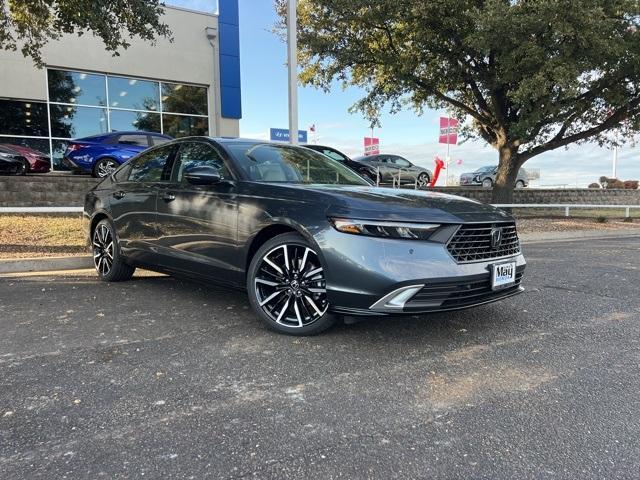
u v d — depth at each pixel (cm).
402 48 1678
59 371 329
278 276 397
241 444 244
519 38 1263
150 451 237
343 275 351
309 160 510
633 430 260
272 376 323
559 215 1806
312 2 1516
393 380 319
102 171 1429
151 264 524
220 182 439
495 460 232
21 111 1806
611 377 328
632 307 507
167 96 2080
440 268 346
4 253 737
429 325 433
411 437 251
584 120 1639
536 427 262
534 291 580
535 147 1711
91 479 215
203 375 324
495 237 382
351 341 389
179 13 2052
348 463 228
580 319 461
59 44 1831
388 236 347
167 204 491
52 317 452
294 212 382
